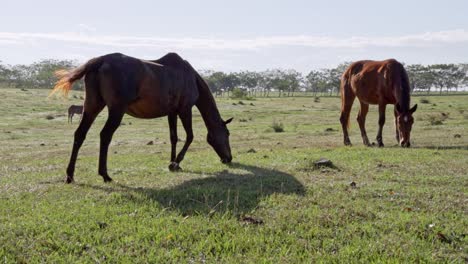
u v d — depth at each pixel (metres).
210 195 7.00
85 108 8.34
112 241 5.12
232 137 20.98
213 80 139.12
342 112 15.92
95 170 10.04
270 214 6.10
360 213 6.08
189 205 6.57
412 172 9.27
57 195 7.21
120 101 8.10
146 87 8.50
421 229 5.48
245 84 144.75
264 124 32.38
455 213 6.23
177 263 4.58
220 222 5.65
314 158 10.87
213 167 10.12
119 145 18.05
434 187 7.81
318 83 148.12
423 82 140.88
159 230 5.41
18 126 32.97
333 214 6.04
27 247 4.87
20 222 5.63
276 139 19.08
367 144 15.24
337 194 7.20
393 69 13.90
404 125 13.40
